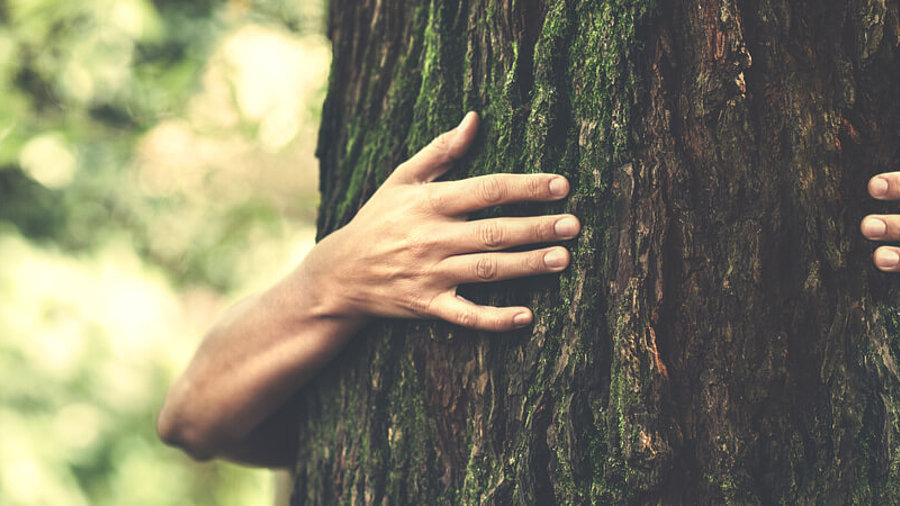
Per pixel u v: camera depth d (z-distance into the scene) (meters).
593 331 1.07
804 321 1.06
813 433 1.06
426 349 1.13
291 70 2.56
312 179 3.20
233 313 1.23
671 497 1.05
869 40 1.05
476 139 1.12
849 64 1.06
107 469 3.25
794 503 1.06
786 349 1.06
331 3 1.25
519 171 1.10
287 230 3.42
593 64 1.07
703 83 1.05
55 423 3.15
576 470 1.07
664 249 1.06
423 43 1.17
